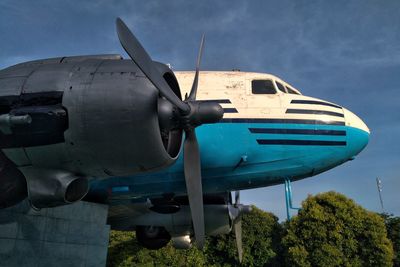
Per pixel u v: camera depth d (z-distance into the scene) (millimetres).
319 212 22297
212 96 8523
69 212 7656
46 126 4902
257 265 24500
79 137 4957
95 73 5137
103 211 8320
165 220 9750
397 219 27141
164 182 8242
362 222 22156
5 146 5121
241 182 8328
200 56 7531
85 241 7832
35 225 7074
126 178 8219
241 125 8102
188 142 6684
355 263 21312
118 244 20984
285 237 22938
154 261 20922
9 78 5426
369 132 8727
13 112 4914
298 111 8289
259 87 8680
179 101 5309
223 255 24141
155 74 4945
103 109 4895
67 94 5008
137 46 4941
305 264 21453
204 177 8156
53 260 7227
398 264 26000
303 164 8148
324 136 8148
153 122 4910
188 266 21594
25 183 5727
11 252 6676
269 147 8023
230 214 9695
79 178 5402
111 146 4965
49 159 5172
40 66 5598
